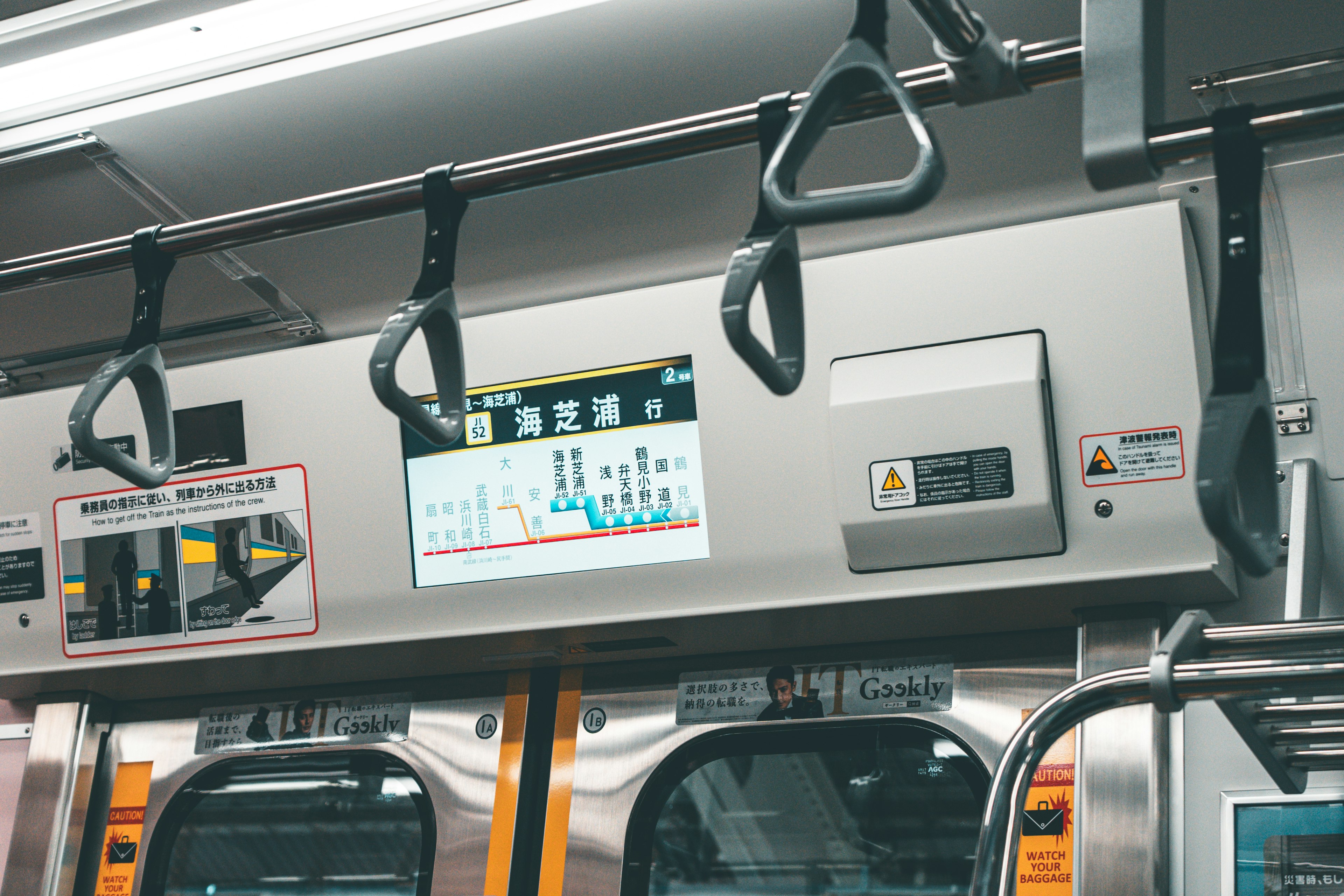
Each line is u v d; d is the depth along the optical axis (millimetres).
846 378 2260
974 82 1159
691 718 2713
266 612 2676
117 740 3170
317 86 2164
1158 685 1285
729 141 1322
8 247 2623
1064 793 2256
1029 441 2127
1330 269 2191
